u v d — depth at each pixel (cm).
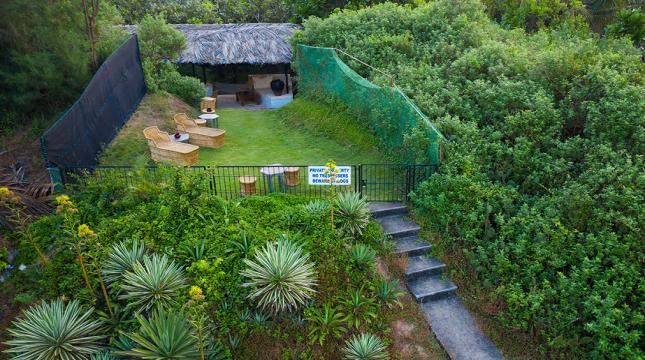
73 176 852
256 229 786
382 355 678
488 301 772
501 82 1029
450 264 834
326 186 993
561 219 775
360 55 1366
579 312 694
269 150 1236
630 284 675
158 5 2841
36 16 1084
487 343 726
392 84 1123
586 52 1041
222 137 1271
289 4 2483
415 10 1558
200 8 2931
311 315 709
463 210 843
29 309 676
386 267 814
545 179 860
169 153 1107
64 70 1178
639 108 848
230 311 698
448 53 1289
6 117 1127
